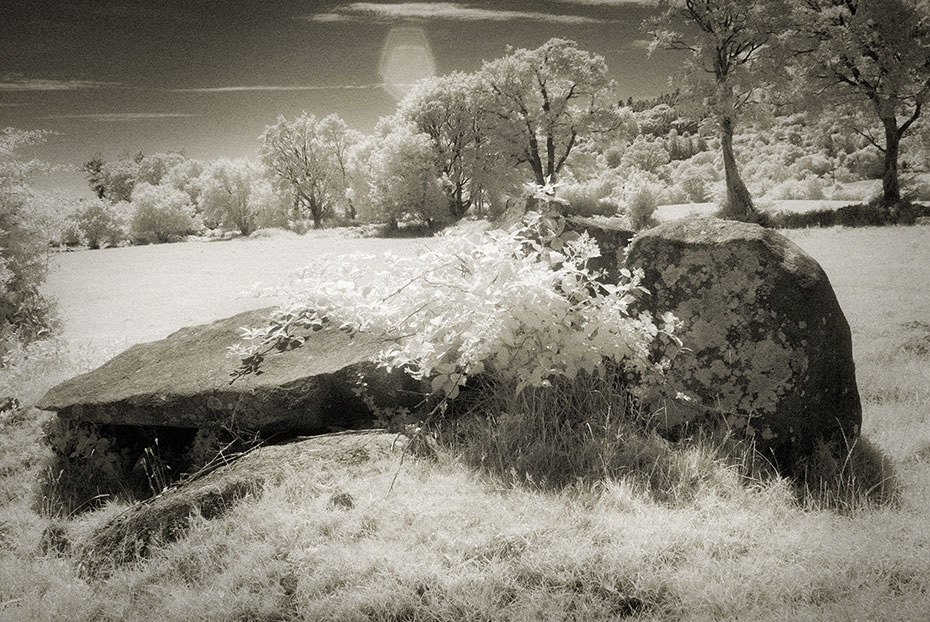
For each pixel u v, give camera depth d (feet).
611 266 18.62
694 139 504.43
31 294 38.24
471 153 230.27
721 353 15.14
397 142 223.51
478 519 12.10
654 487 13.38
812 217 119.96
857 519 12.37
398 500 12.80
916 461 15.56
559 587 10.47
